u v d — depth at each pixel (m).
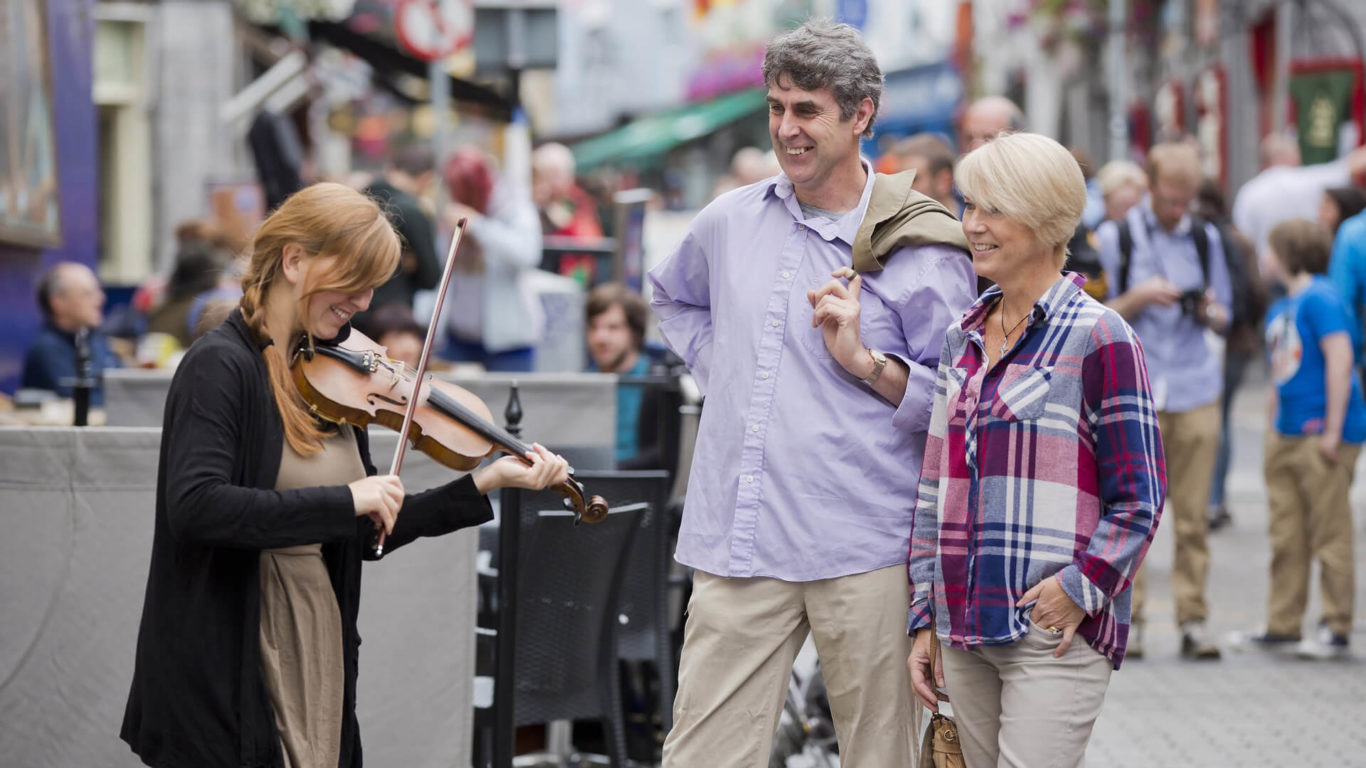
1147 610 19.91
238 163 44.78
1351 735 13.95
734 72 80.75
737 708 8.77
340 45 36.12
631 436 16.14
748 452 8.70
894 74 80.94
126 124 45.69
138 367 19.52
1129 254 17.34
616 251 25.48
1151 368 17.23
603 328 16.70
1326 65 44.06
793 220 8.90
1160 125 72.31
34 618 10.16
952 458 8.19
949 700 8.32
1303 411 17.03
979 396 8.07
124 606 10.19
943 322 8.54
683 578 13.82
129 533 10.16
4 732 10.20
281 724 7.57
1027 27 78.12
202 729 7.38
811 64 8.53
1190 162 17.17
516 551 11.07
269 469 7.52
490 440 8.27
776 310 8.77
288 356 7.79
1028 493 7.87
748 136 81.31
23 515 10.15
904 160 14.36
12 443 10.12
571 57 100.12
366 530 7.82
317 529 7.30
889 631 8.55
